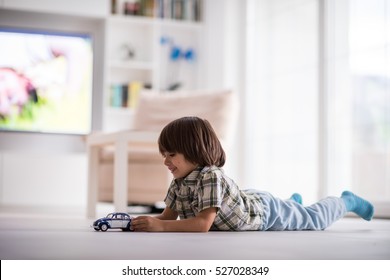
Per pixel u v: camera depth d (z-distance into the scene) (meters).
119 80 7.99
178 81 8.11
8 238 2.22
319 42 5.67
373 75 5.07
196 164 2.64
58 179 7.53
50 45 7.16
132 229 2.63
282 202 2.87
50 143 7.16
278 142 6.65
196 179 2.64
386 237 2.51
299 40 6.25
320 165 5.60
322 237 2.44
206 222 2.57
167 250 1.83
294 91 6.34
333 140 5.50
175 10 7.99
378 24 5.02
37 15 7.39
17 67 7.10
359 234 2.70
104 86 7.35
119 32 8.02
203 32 8.02
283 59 6.58
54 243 2.03
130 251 1.80
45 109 7.14
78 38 7.22
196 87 8.10
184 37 8.22
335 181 5.45
